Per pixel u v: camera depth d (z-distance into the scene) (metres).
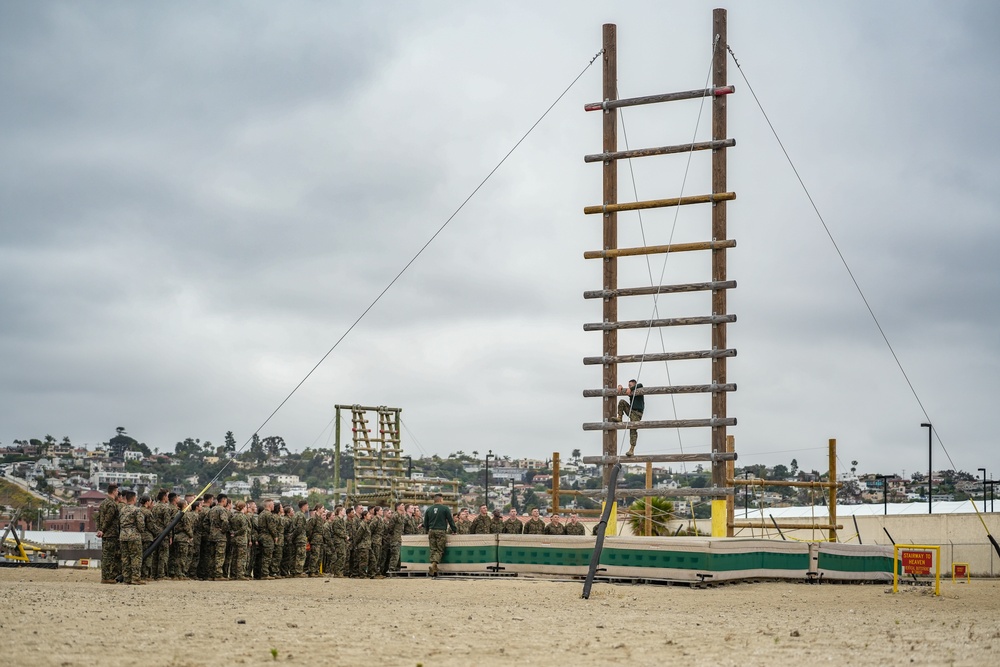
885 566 33.56
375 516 32.06
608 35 34.72
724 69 33.53
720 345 32.78
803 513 60.53
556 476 36.84
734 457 32.56
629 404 33.69
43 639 14.36
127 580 25.84
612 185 34.31
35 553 58.16
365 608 20.12
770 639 16.14
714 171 33.28
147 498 28.17
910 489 94.44
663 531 42.03
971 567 49.28
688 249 33.19
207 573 28.78
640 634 16.73
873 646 15.23
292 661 13.38
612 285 33.94
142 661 13.03
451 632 16.47
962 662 13.52
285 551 31.56
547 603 22.70
